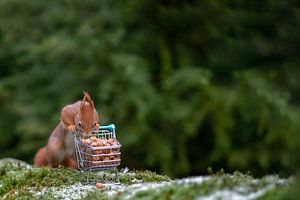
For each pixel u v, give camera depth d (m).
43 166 7.98
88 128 6.99
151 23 17.89
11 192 7.06
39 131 16.02
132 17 17.84
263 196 5.25
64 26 17.80
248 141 16.70
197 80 16.05
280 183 5.50
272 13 18.53
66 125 7.38
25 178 7.48
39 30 17.80
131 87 16.23
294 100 17.98
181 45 17.70
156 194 5.57
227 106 16.31
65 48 16.62
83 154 7.03
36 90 17.36
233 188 5.41
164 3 18.02
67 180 7.38
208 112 16.42
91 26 17.22
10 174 7.73
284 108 16.27
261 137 16.67
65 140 7.93
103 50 17.00
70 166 8.12
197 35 18.11
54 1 17.88
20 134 17.48
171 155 16.27
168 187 5.65
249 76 16.86
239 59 18.39
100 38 16.95
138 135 15.95
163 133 16.47
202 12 18.03
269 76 17.36
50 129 16.12
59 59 17.55
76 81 17.12
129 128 16.12
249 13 18.34
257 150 16.45
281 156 15.85
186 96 16.81
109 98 16.55
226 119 16.25
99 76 16.95
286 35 18.53
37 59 17.69
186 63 17.31
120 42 17.52
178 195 5.45
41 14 17.92
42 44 16.70
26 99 17.22
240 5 18.44
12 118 17.50
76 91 16.84
